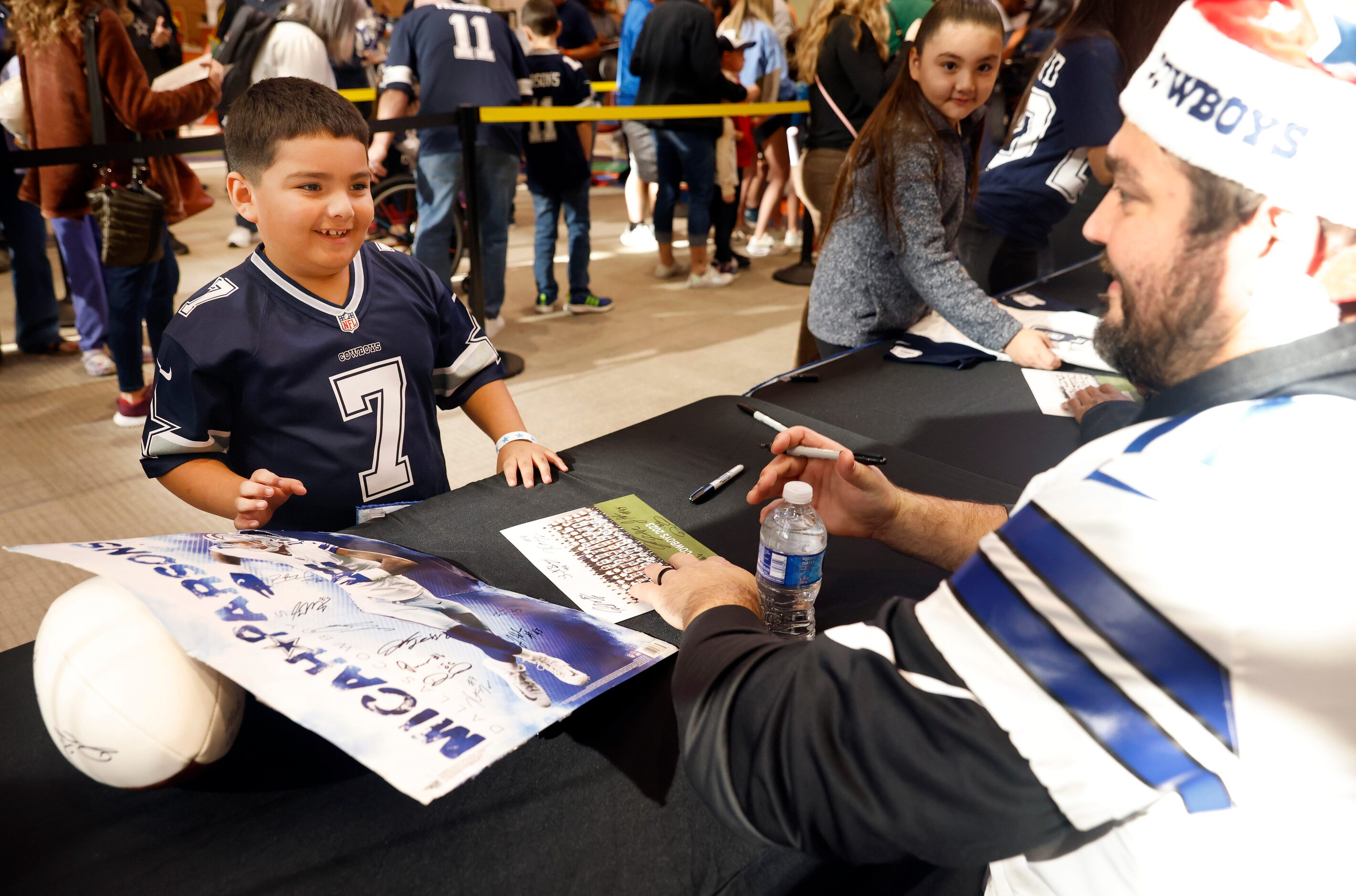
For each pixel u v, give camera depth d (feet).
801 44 11.47
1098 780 1.37
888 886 2.27
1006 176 7.15
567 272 15.53
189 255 14.90
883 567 3.27
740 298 14.44
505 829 2.15
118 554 2.42
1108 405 4.55
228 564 2.55
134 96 7.81
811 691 1.63
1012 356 5.55
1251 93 1.30
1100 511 1.38
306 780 2.27
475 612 2.65
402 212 14.30
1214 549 1.27
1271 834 1.37
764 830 1.72
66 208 8.43
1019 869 1.89
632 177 17.40
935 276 5.68
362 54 13.73
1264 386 1.41
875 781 1.51
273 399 3.78
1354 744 1.27
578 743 2.41
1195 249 1.42
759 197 18.97
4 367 10.52
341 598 2.53
